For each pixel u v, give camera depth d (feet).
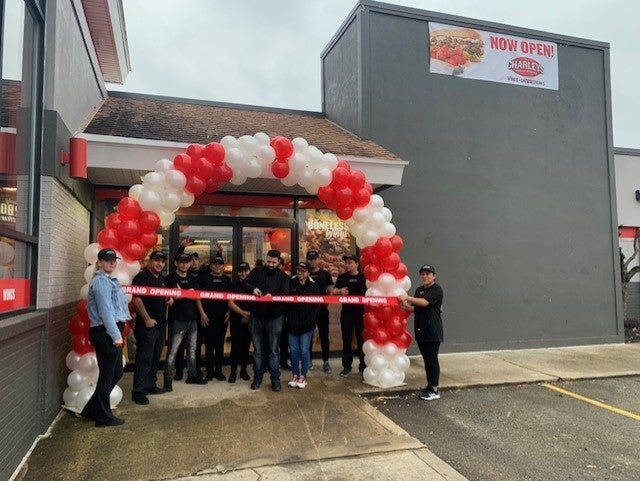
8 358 11.51
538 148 31.42
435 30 29.96
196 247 25.21
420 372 23.56
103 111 25.57
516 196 30.60
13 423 11.96
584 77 33.17
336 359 26.43
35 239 14.47
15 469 12.18
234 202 25.96
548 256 30.99
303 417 16.57
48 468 12.47
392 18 29.19
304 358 20.36
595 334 31.65
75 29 19.88
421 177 28.71
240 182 19.36
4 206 12.36
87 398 16.48
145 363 17.97
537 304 30.45
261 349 20.13
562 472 12.95
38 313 14.15
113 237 17.25
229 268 25.52
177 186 17.79
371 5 28.71
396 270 20.74
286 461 13.07
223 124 26.37
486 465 13.37
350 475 12.33
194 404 17.84
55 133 15.16
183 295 18.29
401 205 28.14
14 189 13.10
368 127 28.02
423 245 28.37
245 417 16.49
